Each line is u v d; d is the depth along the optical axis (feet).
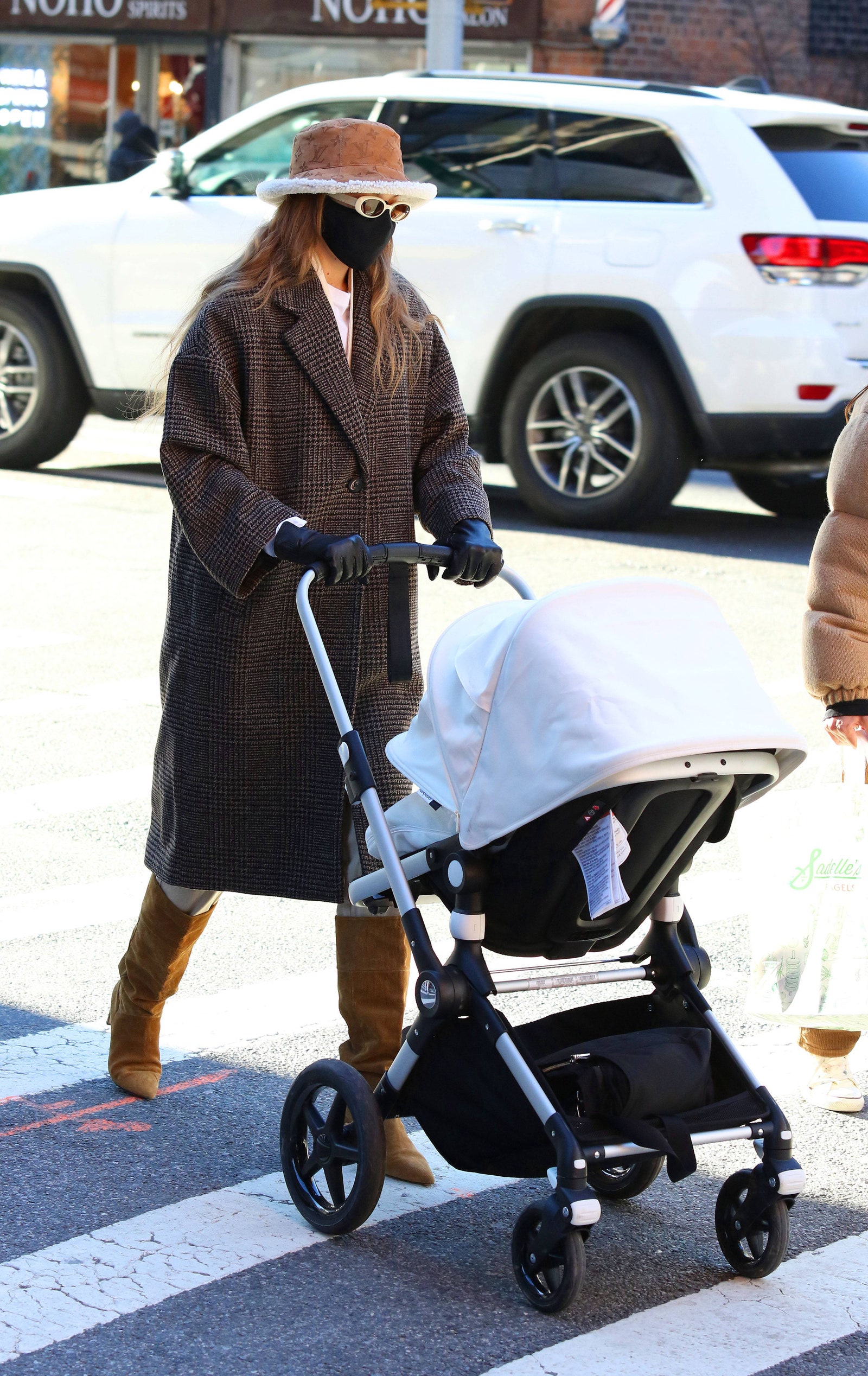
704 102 42.22
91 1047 17.54
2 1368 11.90
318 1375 11.93
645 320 42.22
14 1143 15.43
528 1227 12.89
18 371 51.19
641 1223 14.51
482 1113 13.26
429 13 65.57
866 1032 18.31
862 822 15.29
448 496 15.29
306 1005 18.67
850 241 40.83
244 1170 15.12
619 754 12.06
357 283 15.23
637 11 79.41
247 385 14.67
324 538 13.78
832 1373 12.22
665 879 13.60
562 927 13.20
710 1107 13.12
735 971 20.03
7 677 31.07
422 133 45.32
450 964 13.34
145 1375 11.88
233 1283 13.16
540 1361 12.18
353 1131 13.70
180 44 83.87
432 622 34.86
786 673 31.96
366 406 15.05
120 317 48.03
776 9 80.64
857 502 15.62
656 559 40.88
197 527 14.38
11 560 39.93
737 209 41.22
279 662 15.08
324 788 14.99
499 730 12.76
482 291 43.78
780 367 40.88
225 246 46.24
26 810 24.86
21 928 20.63
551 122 43.78
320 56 82.69
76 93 85.66
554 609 12.82
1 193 86.89
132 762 27.04
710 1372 12.14
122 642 33.47
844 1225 14.53
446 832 13.57
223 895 22.50
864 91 82.33
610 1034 14.25
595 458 43.96
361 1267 13.50
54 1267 13.33
